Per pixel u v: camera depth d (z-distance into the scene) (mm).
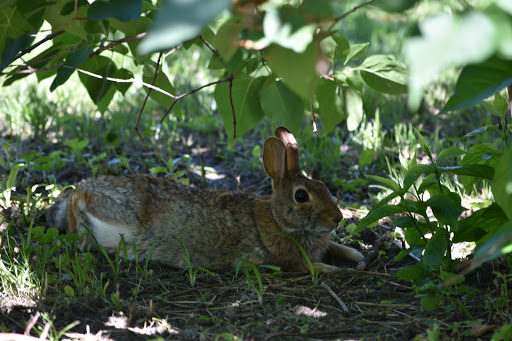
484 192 10633
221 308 7238
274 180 8844
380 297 7590
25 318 6672
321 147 13039
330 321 6840
